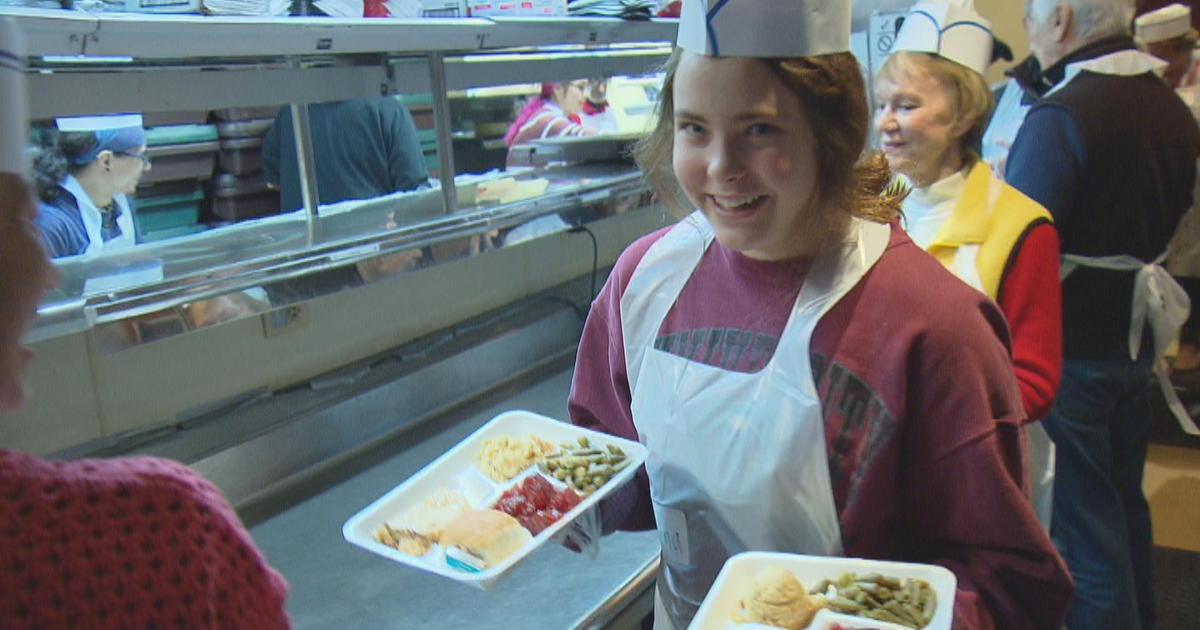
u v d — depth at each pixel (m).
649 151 1.00
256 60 1.32
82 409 1.37
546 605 1.15
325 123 1.84
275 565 1.27
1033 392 1.38
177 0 1.17
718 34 0.79
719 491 0.97
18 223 0.49
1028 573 0.86
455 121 2.08
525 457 1.14
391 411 1.69
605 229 2.35
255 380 1.59
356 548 1.31
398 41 1.36
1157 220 1.90
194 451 1.41
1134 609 2.00
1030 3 2.05
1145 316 1.93
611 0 1.76
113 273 1.23
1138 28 3.00
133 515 0.49
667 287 1.03
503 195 1.82
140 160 1.48
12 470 0.48
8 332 0.49
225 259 1.32
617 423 1.20
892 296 0.88
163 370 1.46
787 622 0.82
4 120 0.48
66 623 0.45
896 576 0.86
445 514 1.04
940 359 0.85
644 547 1.27
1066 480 2.01
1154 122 1.86
